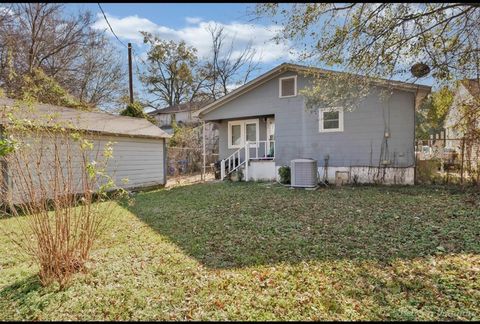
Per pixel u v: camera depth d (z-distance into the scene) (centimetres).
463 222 473
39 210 290
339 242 398
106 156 374
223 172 1225
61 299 255
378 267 314
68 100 1091
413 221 491
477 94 715
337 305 242
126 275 304
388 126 927
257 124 1273
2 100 642
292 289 271
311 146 1050
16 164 304
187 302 252
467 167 817
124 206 682
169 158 1525
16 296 263
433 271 300
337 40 511
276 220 526
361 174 968
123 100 1952
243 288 275
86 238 329
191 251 377
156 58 2861
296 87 1073
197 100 2828
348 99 837
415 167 905
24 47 1502
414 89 864
